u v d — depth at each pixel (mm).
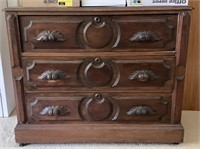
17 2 1640
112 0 1309
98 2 1314
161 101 1403
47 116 1426
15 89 1388
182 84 1376
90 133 1446
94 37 1293
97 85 1376
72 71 1350
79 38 1300
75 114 1428
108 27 1278
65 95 1398
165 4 1285
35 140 1462
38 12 1250
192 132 1600
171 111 1425
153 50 1318
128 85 1374
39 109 1418
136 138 1455
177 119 1436
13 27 1272
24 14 1257
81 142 1486
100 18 1267
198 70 1814
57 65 1339
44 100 1402
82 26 1281
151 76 1350
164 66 1339
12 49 1313
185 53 1318
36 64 1337
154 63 1332
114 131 1439
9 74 1832
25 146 1474
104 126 1442
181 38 1289
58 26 1277
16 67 1349
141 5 1294
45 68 1345
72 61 1332
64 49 1317
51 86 1375
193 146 1461
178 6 1261
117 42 1302
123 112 1423
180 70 1351
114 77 1364
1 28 1691
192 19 1700
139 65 1337
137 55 1324
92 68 1345
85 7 1297
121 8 1249
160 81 1364
